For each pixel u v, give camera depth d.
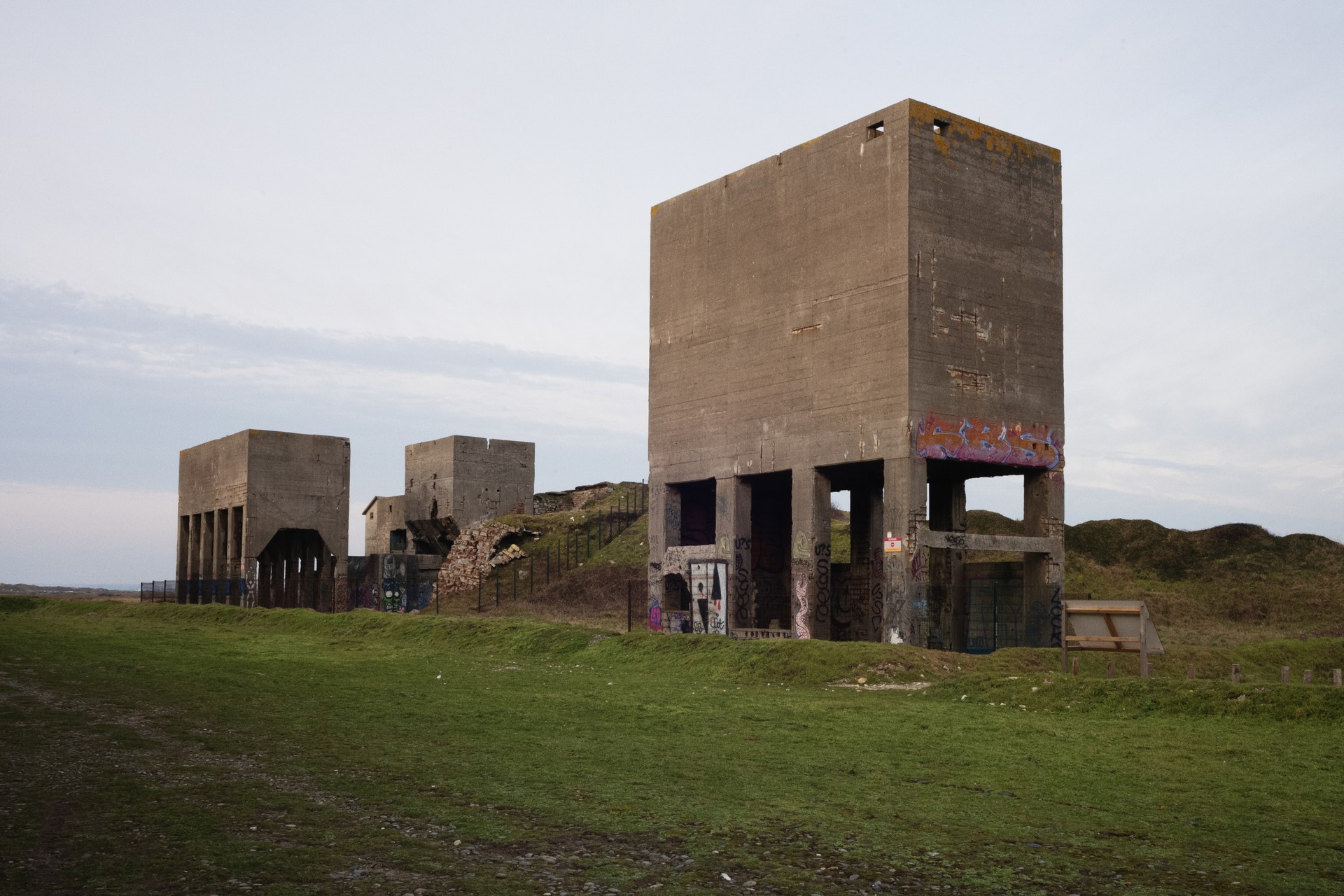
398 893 8.60
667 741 16.89
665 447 43.91
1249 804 12.80
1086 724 18.95
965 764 15.24
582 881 9.17
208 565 70.69
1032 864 10.12
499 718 18.92
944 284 34.44
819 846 10.55
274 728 17.02
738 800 12.55
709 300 42.16
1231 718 19.14
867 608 42.44
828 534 36.94
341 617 43.16
